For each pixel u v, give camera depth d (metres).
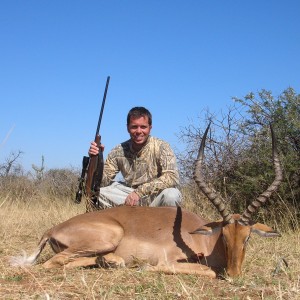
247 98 3.96
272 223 3.59
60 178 6.35
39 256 2.62
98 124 2.98
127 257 2.43
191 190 4.16
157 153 2.97
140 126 2.92
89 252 2.39
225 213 2.26
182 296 1.88
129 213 2.52
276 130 3.75
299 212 3.54
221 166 4.00
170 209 2.56
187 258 2.40
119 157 3.05
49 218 3.84
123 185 3.04
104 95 3.04
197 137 4.18
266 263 2.53
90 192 2.90
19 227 3.57
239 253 2.21
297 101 3.78
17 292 1.91
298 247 2.90
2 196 5.40
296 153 3.70
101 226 2.42
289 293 1.93
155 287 1.98
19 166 6.40
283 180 3.59
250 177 3.72
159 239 2.44
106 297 1.85
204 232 2.29
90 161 2.93
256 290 2.01
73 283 2.04
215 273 2.27
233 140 4.03
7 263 2.41
